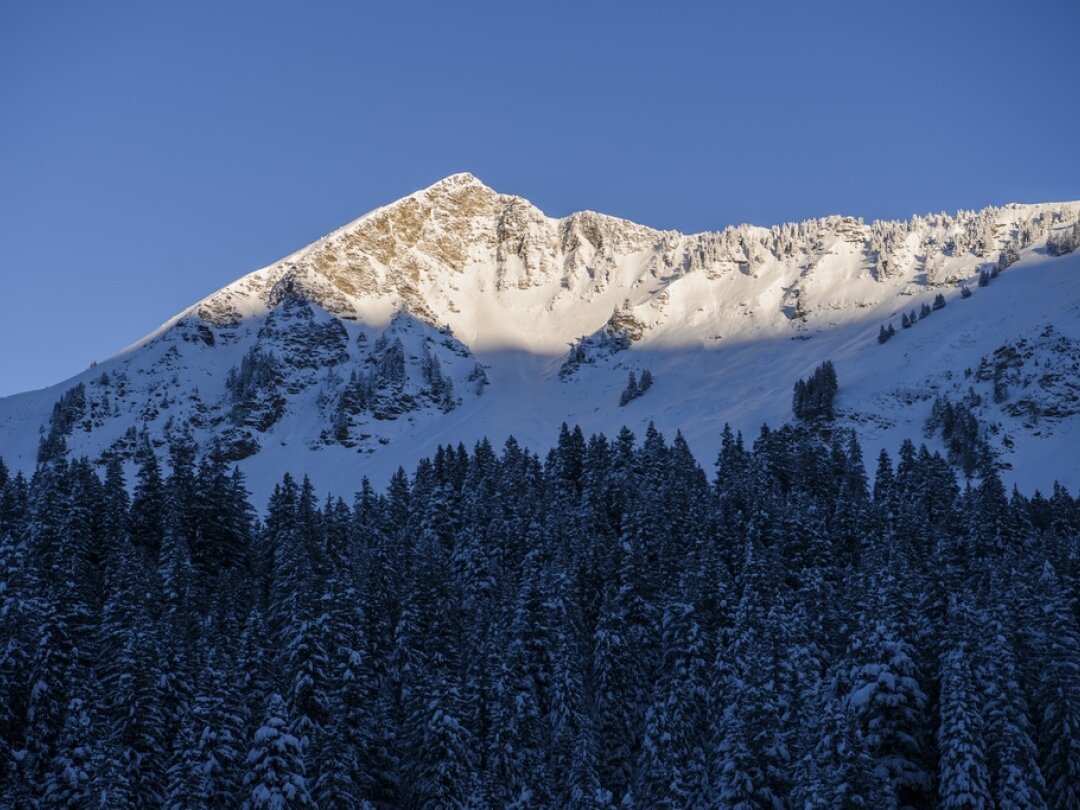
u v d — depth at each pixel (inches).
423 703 3125.0
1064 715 2802.7
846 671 2844.5
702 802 2910.9
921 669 2847.0
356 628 3508.9
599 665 3420.3
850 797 2287.2
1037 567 3572.8
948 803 2576.3
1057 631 2918.3
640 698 3420.3
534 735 3186.5
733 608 3513.8
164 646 3282.5
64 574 3818.9
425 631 3693.4
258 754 2701.8
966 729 2610.7
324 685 3179.1
